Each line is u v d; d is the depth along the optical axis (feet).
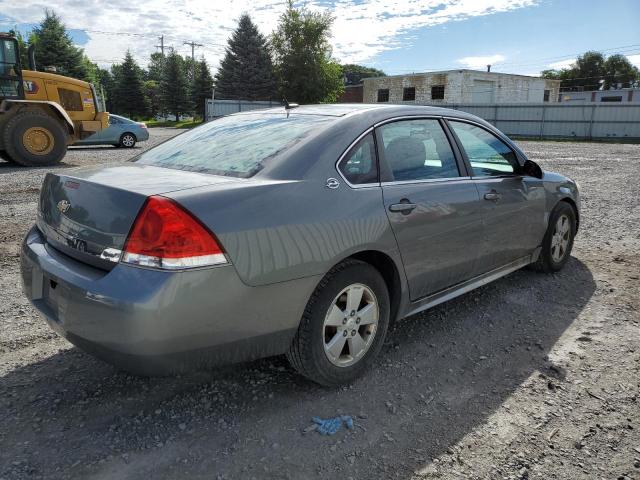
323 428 8.20
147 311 6.91
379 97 159.74
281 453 7.62
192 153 10.10
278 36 169.37
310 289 8.37
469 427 8.30
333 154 9.09
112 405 8.71
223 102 125.59
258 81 172.35
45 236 9.20
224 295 7.43
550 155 61.26
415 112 11.04
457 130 11.92
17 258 16.57
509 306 13.26
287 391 9.25
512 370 10.11
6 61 41.45
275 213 7.93
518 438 8.04
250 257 7.60
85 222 7.93
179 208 7.18
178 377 9.62
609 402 9.02
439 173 11.03
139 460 7.39
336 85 171.83
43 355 10.36
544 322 12.33
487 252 12.14
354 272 9.01
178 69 205.98
